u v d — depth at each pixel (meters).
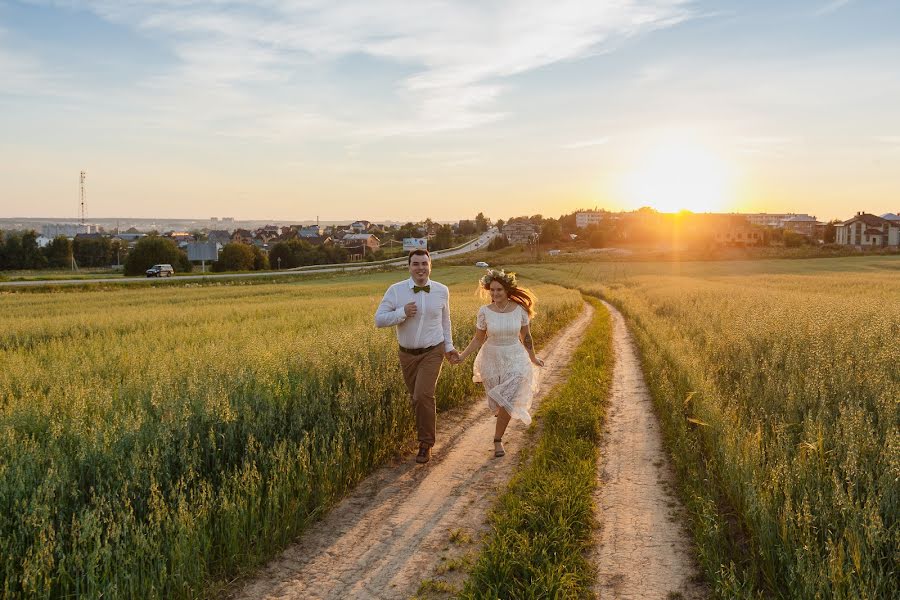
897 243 130.25
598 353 13.45
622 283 50.53
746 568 3.90
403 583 4.07
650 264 96.81
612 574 4.09
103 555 3.66
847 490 4.16
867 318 11.30
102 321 17.91
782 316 11.63
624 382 10.75
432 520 5.05
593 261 108.12
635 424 7.84
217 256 104.62
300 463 5.30
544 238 186.75
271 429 5.71
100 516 3.98
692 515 4.79
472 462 6.55
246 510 4.55
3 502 3.99
